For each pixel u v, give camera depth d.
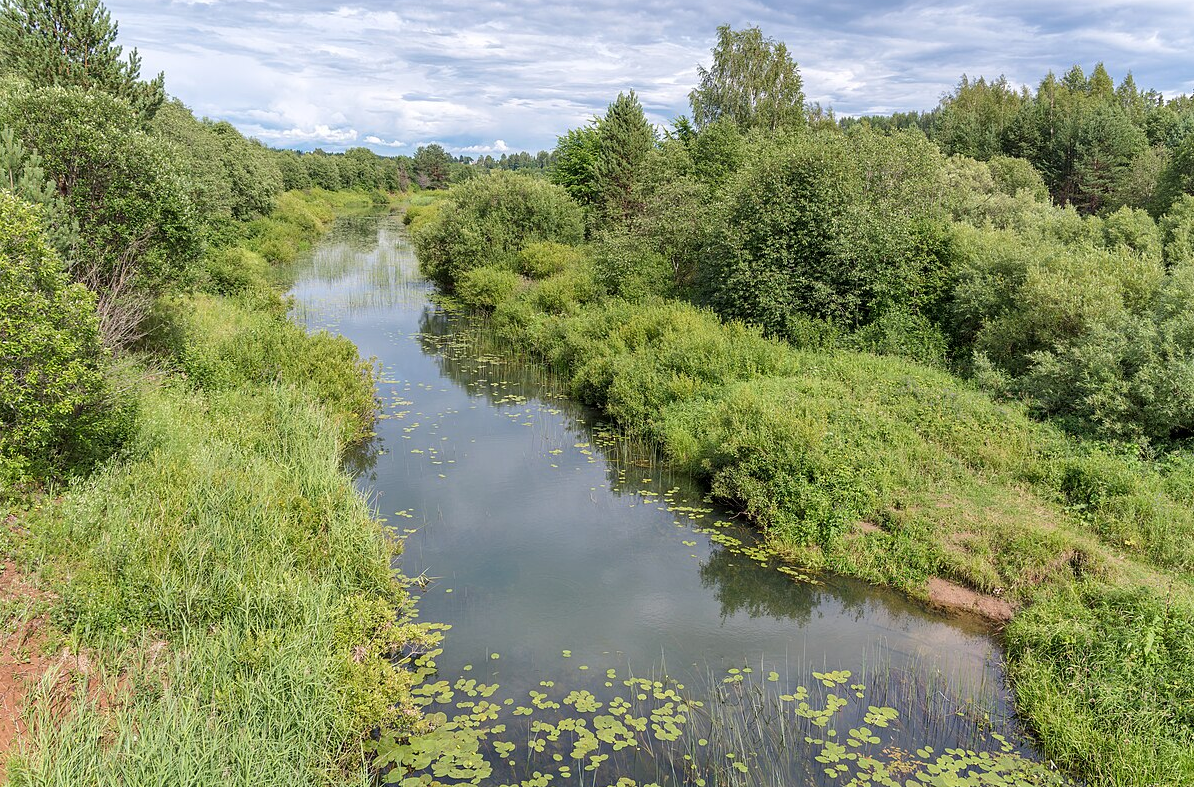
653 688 7.10
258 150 62.66
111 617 6.41
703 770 6.02
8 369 7.59
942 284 16.97
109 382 9.15
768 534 10.25
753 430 11.55
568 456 13.60
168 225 13.32
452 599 8.70
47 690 5.56
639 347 16.83
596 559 9.81
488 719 6.58
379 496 11.58
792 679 7.32
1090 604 7.80
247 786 5.11
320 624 6.92
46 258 8.07
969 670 7.43
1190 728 6.03
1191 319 11.25
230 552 7.61
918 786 5.84
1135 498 9.34
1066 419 11.77
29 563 6.86
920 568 9.07
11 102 12.69
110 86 17.73
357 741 6.13
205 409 12.05
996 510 9.77
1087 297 13.35
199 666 6.18
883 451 11.19
